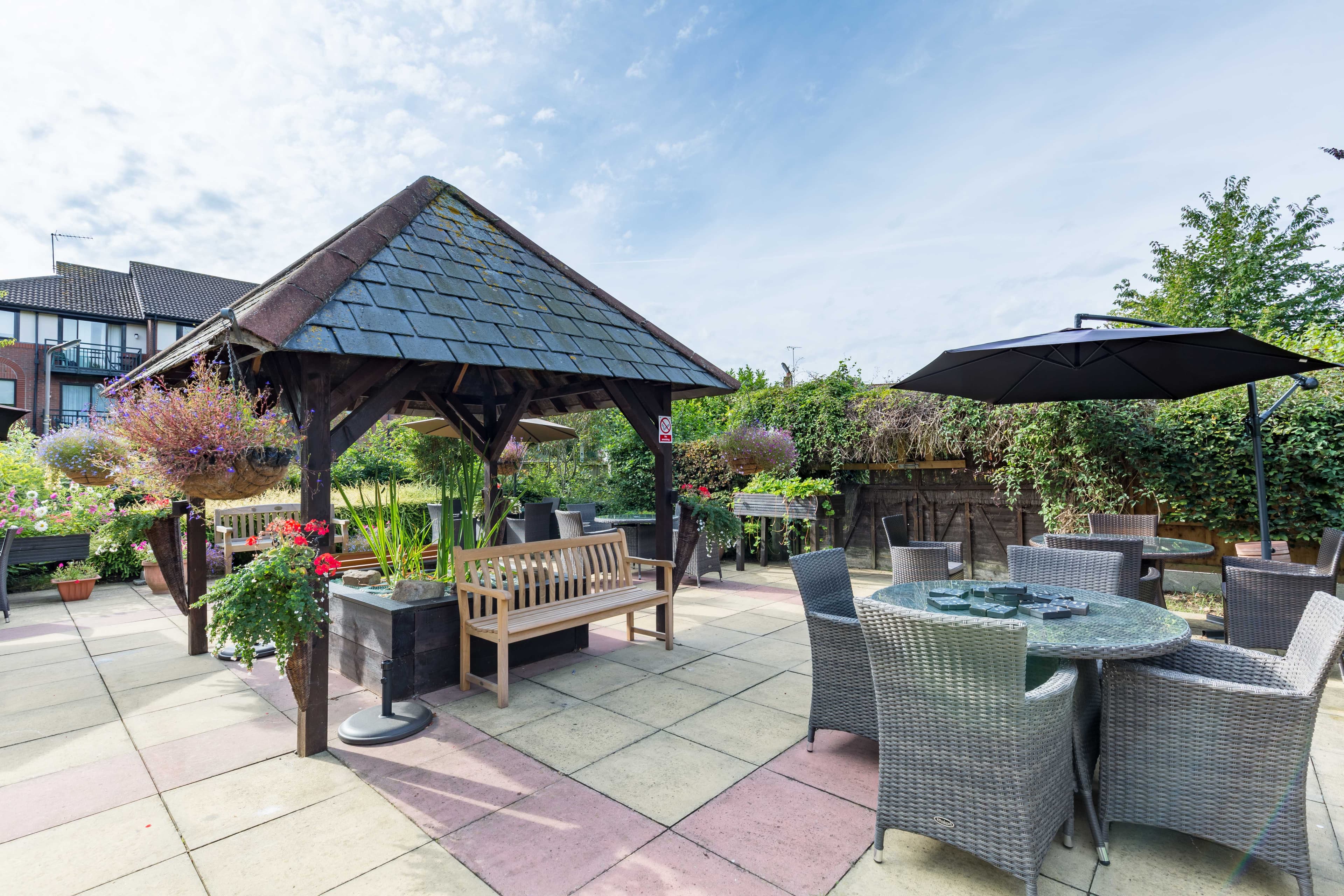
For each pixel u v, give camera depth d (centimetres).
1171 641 234
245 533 866
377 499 495
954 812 215
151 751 327
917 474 847
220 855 236
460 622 418
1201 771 221
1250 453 614
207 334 369
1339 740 325
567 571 477
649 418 530
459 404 602
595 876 223
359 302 365
